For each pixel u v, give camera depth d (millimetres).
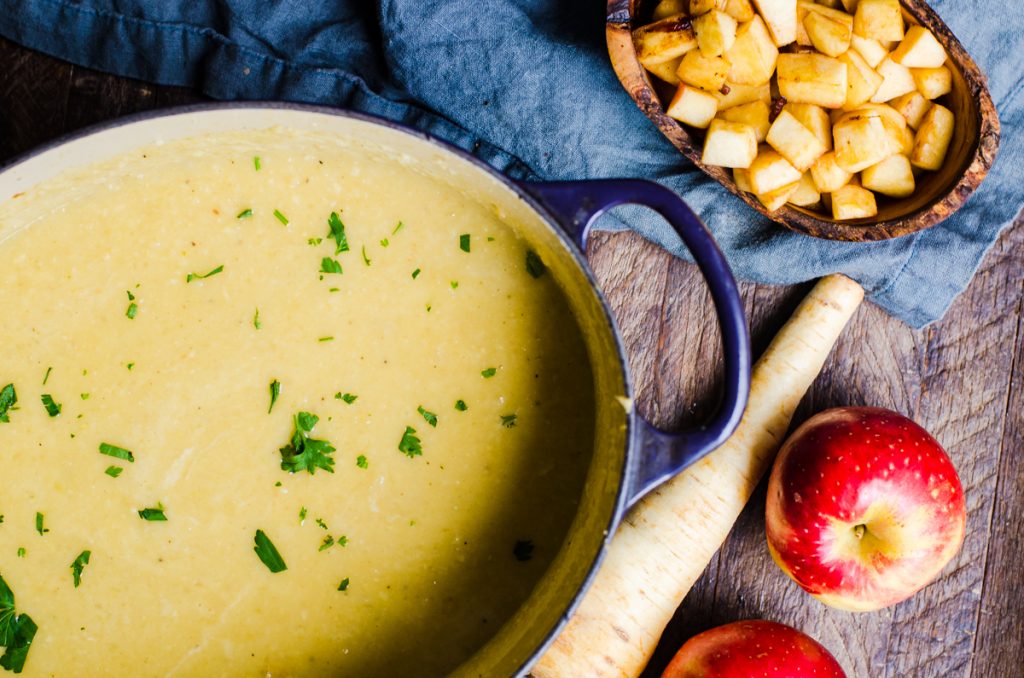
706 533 678
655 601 674
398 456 635
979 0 686
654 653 701
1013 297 709
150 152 614
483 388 637
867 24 646
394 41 677
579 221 597
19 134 683
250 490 631
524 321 637
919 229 652
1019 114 692
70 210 624
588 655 672
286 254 631
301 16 687
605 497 608
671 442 597
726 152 648
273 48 688
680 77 651
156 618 628
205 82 688
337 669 632
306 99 688
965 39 690
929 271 690
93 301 627
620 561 675
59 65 687
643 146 691
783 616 702
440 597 637
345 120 590
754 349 707
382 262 633
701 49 640
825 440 657
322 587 633
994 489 707
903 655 703
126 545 628
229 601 630
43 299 626
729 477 680
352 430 633
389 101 691
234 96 690
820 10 651
